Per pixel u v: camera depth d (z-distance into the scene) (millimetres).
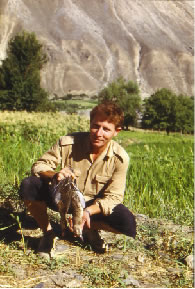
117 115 2887
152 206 5070
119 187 3064
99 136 2883
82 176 3092
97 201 2965
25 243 3387
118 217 3072
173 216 4707
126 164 3072
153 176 6098
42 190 2975
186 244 3727
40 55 63094
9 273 2826
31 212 3109
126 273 2998
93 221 3166
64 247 3395
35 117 22750
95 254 3354
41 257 3107
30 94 56469
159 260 3371
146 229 4035
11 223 3869
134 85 106062
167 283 2941
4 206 4371
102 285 2807
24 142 7719
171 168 6164
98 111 2879
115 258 3305
